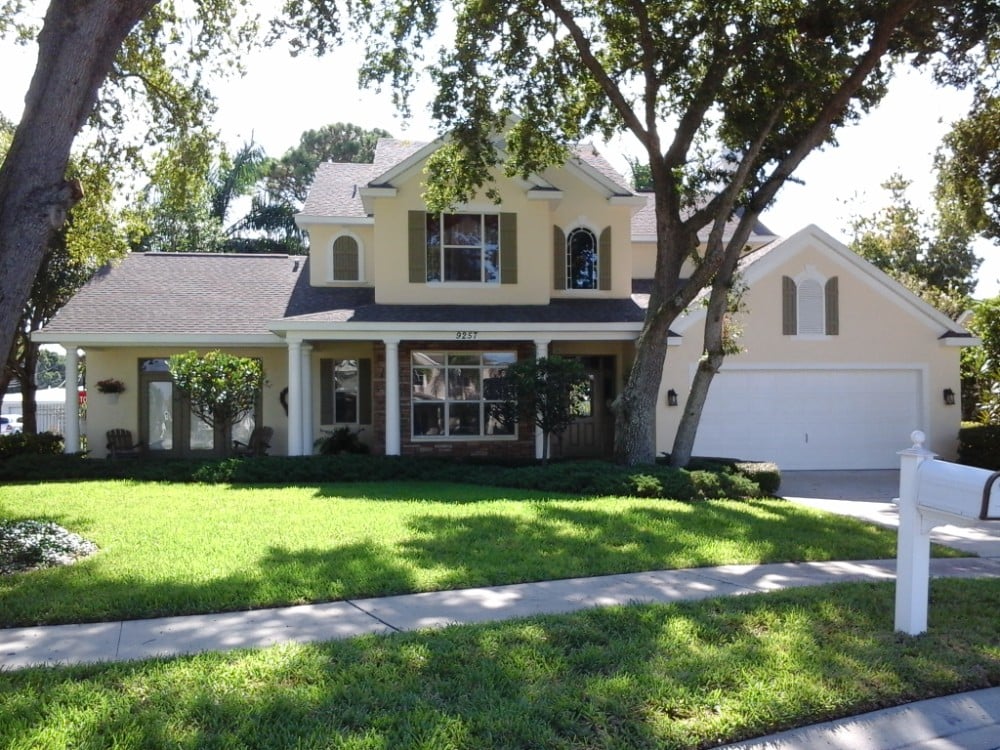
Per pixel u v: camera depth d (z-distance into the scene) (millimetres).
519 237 18375
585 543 8836
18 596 6668
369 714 4223
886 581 7445
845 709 4527
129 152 16125
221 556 8070
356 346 20062
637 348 15078
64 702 4359
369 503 11797
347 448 19078
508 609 6402
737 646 5363
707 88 13648
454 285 18188
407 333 16891
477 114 14875
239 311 19938
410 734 3988
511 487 14125
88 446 19875
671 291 14727
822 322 18625
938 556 9156
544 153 15805
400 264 18031
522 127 15250
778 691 4617
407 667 4902
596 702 4375
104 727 4039
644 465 14125
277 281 21750
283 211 36125
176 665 4938
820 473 18125
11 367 22766
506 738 3984
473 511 10906
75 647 5477
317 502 11969
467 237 18312
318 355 20016
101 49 7438
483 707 4328
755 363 18359
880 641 5574
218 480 15016
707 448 18234
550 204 18625
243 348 20031
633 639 5465
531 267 18406
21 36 13711
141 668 4891
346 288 19688
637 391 14828
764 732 4273
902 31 13758
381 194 17734
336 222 19547
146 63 15375
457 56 14539
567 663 5004
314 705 4309
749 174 14695
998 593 7000
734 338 17188
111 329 18312
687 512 10992
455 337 17047
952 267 35062
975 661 5219
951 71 15023
